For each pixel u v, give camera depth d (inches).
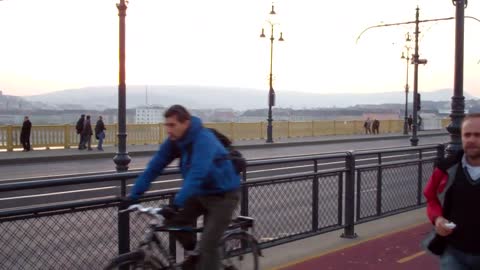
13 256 177.9
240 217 197.9
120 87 505.4
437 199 133.8
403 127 2054.6
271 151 1141.1
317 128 1640.0
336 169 288.0
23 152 960.3
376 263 242.8
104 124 1075.9
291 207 262.2
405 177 350.3
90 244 192.1
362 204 311.3
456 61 361.1
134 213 200.7
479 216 126.3
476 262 128.0
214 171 163.5
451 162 131.3
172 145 170.4
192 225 169.0
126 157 496.7
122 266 155.7
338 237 294.7
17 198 437.4
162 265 165.0
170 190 202.5
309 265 239.1
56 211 173.9
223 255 183.0
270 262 244.5
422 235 298.7
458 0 360.5
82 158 928.9
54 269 185.0
